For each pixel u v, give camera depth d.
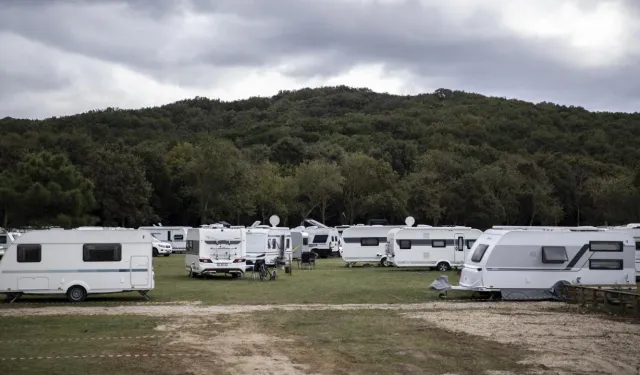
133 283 22.48
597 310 20.36
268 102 171.00
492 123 117.88
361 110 156.00
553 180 84.81
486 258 23.64
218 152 74.12
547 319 18.12
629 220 73.31
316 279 32.38
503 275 23.62
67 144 76.81
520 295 23.62
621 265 24.14
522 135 113.19
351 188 79.31
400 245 39.56
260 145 93.56
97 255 22.27
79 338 14.63
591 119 127.50
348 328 16.28
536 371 11.48
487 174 76.62
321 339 14.65
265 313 19.19
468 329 16.17
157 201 78.06
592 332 15.77
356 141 98.31
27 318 17.78
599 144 101.75
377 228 44.38
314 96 179.75
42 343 13.98
